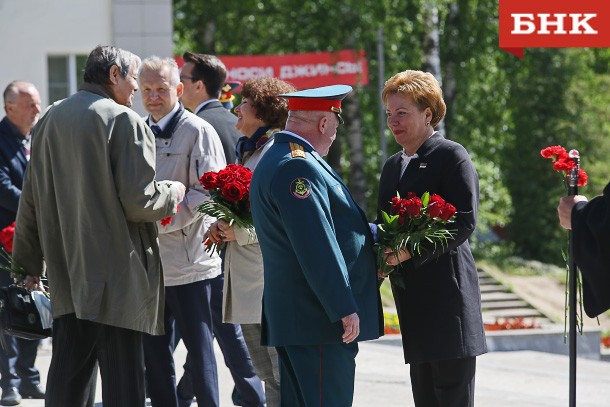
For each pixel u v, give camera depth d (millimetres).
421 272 7934
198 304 9648
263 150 9445
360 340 7391
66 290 8242
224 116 10945
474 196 7832
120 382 8086
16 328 8594
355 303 7215
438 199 7535
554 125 49500
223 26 40625
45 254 8281
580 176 7500
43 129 8266
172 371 9883
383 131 38438
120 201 7980
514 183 50281
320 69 33062
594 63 55375
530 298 38562
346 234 7391
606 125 51031
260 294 9141
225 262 9242
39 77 22797
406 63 40375
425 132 8086
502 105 47344
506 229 50906
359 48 35844
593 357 25359
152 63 9703
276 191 7215
